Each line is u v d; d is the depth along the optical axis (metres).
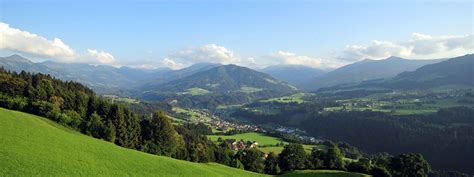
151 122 126.38
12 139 68.31
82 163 66.56
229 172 97.00
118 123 115.00
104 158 74.50
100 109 124.06
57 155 66.69
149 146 119.00
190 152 126.31
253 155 132.75
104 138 107.31
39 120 93.62
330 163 120.81
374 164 112.06
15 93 124.81
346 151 194.38
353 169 113.00
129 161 77.69
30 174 54.44
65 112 113.06
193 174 80.75
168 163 84.81
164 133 124.38
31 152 63.81
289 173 105.81
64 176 57.62
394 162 102.50
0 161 55.81
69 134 88.31
